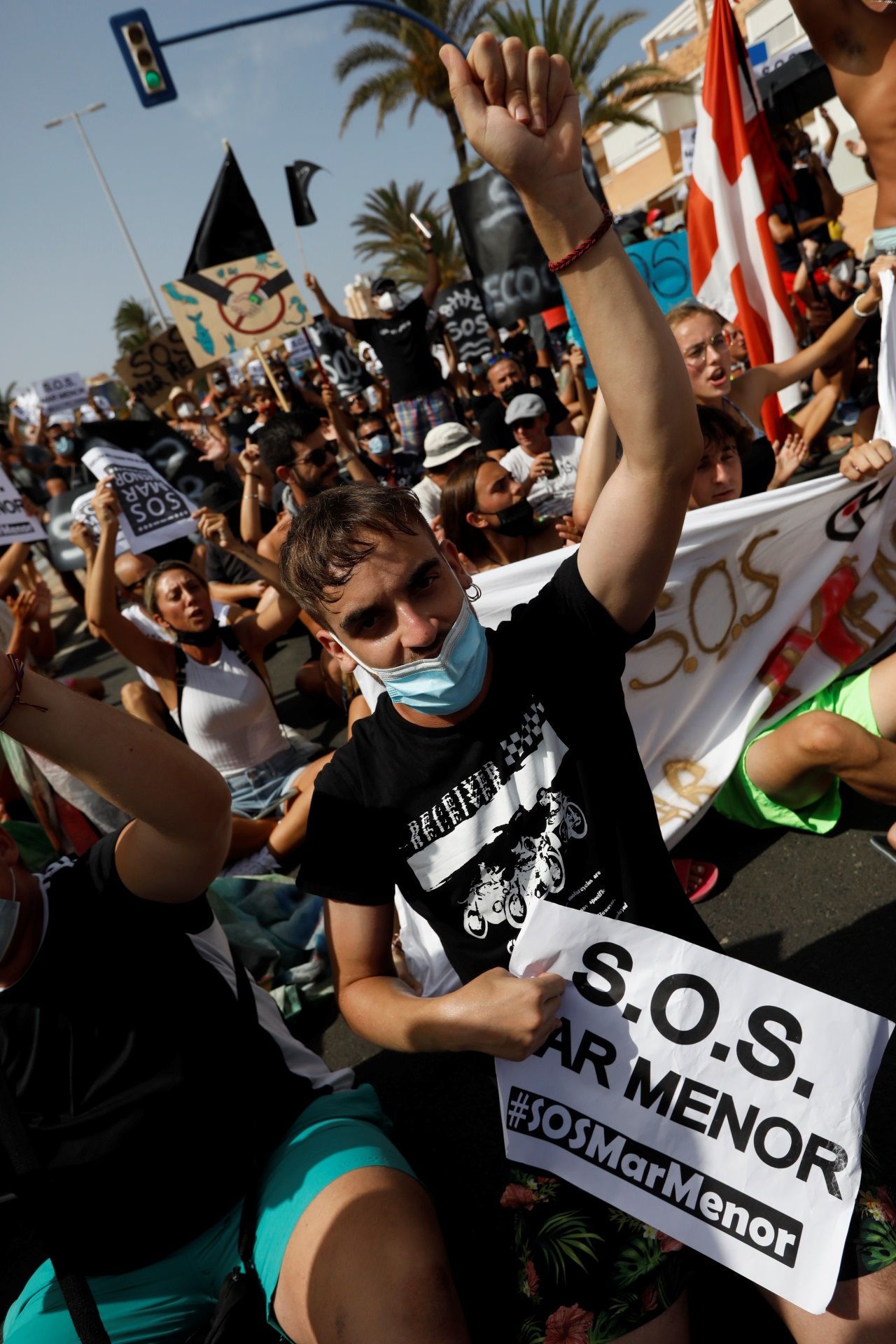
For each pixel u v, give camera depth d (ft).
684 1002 4.29
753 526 8.36
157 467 19.04
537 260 20.59
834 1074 4.10
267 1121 5.49
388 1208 4.71
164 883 4.87
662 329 3.85
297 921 9.64
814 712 7.89
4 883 4.91
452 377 32.73
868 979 7.35
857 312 11.00
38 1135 5.20
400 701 4.38
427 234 27.99
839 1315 4.04
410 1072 8.25
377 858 4.68
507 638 4.55
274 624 12.18
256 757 12.11
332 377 28.58
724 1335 5.39
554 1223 4.39
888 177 9.57
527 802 4.39
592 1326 4.21
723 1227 4.17
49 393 34.78
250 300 23.18
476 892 4.51
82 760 4.00
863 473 8.41
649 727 8.88
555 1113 4.49
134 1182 5.20
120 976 5.11
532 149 3.55
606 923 4.30
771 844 9.38
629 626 4.41
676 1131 4.30
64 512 20.47
